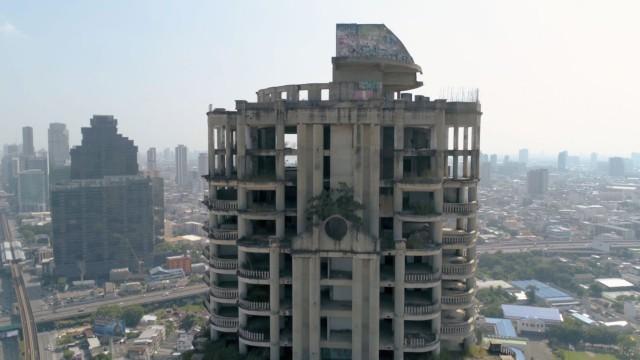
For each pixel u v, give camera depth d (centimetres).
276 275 7600
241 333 7881
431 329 7806
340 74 8656
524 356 17388
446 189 8412
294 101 7625
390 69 8825
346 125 7475
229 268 8525
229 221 9075
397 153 7594
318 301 7369
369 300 7294
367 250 7206
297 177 7644
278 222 7800
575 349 19875
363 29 8525
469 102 8088
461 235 8181
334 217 7244
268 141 8525
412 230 8000
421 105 7581
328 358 7581
